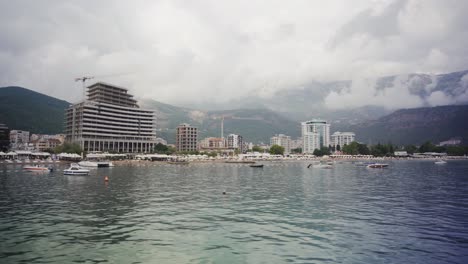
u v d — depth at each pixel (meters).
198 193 61.47
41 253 26.45
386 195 59.25
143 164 189.62
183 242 29.55
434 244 29.11
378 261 25.12
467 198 55.25
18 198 53.75
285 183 82.25
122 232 32.59
